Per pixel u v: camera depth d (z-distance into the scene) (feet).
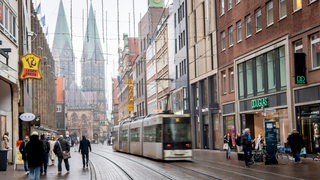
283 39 110.63
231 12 145.89
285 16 109.60
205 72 172.35
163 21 245.04
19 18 124.26
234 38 143.43
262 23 122.52
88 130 575.38
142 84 330.54
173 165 98.22
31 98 164.96
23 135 132.77
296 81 100.37
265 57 122.31
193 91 191.01
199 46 179.52
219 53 157.89
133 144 151.74
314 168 77.56
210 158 119.03
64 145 84.43
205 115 175.73
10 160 110.01
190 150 111.34
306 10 100.32
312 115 99.35
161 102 257.75
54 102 335.67
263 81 123.85
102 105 608.19
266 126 90.48
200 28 177.68
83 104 600.80
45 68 246.27
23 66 112.68
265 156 92.07
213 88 167.12
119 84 441.68
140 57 335.88
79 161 124.06
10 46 106.52
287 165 85.87
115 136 204.74
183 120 112.47
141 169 90.22
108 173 83.30
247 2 132.57
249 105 132.67
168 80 235.20
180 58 208.44
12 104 113.50
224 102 154.10
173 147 110.42
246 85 135.85
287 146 104.42
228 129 151.64
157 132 114.73
